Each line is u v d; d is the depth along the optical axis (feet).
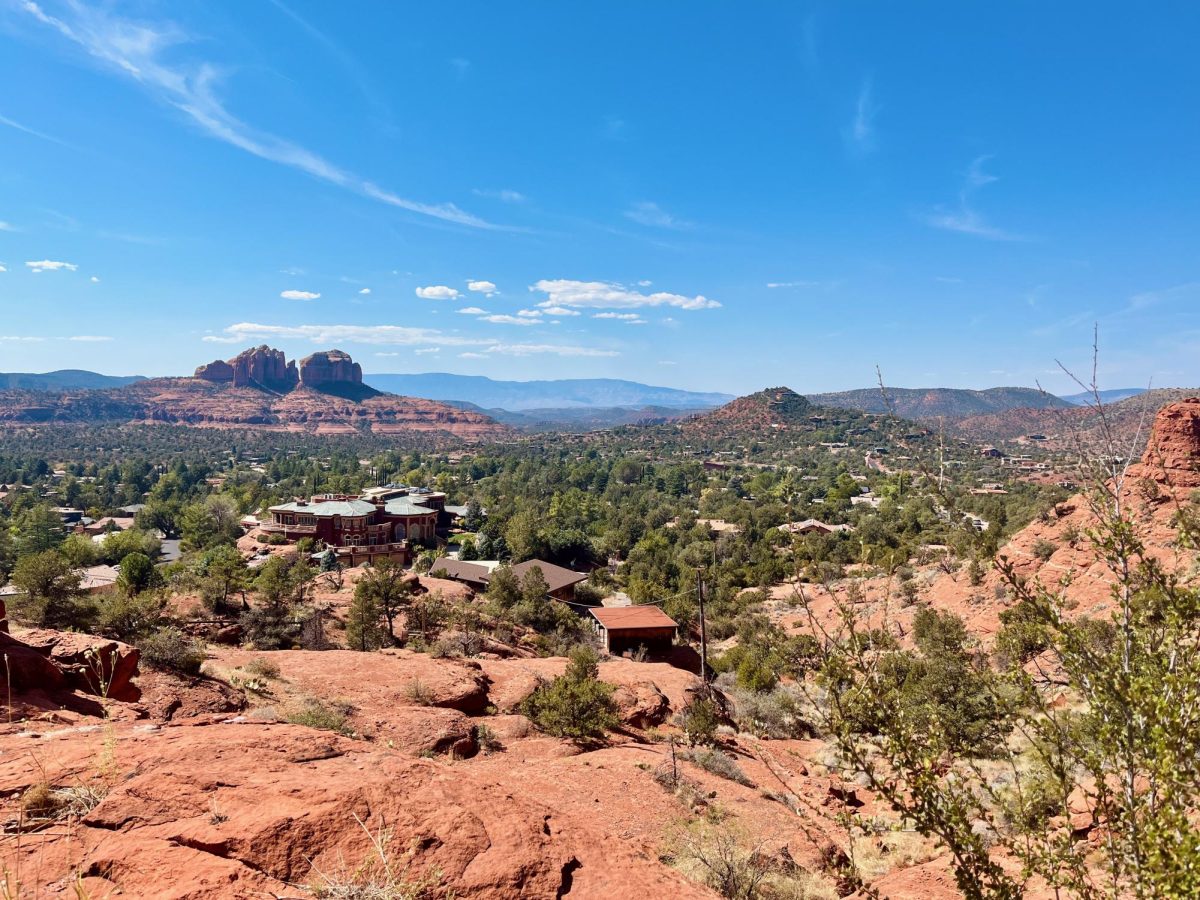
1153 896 12.75
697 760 67.05
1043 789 16.14
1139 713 13.87
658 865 25.75
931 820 15.34
